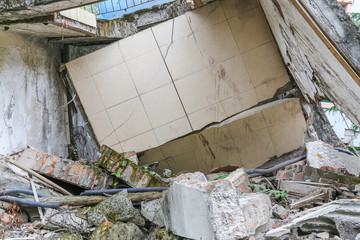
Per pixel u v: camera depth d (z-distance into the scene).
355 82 3.09
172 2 7.48
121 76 7.13
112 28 7.41
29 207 4.55
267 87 6.95
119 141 7.20
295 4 3.42
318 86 5.35
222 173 6.27
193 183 3.35
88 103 7.22
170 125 7.11
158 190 4.57
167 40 7.03
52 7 5.20
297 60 5.60
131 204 4.18
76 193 5.66
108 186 5.34
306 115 7.22
